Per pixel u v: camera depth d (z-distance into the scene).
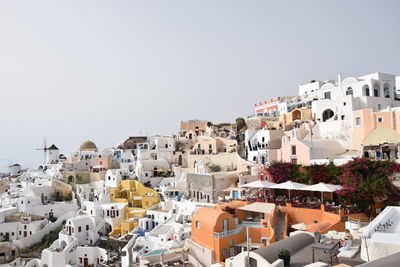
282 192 51.09
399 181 40.50
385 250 20.98
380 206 40.91
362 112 58.78
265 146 71.38
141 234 61.22
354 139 59.97
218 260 38.00
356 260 23.17
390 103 66.75
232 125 109.62
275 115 96.81
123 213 72.75
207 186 61.28
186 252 42.84
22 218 73.06
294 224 42.84
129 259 50.78
